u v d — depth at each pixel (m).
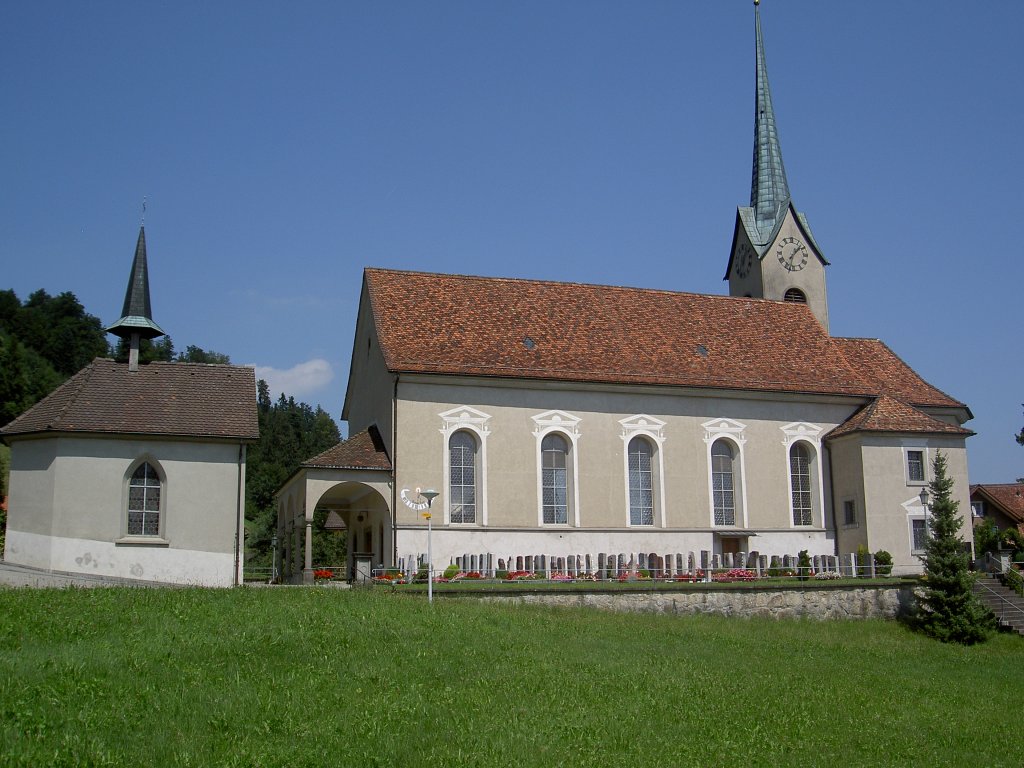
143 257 45.72
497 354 49.34
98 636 23.73
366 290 53.06
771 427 53.31
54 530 39.03
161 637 23.91
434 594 37.50
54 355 132.50
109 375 43.16
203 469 41.19
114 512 39.88
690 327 56.88
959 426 55.91
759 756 19.92
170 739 17.42
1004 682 32.34
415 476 46.06
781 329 59.47
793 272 65.25
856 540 51.78
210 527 40.88
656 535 49.84
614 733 20.20
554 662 25.66
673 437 51.22
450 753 17.86
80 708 18.59
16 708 18.19
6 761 15.80
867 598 43.84
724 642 33.47
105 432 39.91
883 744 21.88
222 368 45.12
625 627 33.66
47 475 39.59
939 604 42.16
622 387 50.19
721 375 53.00
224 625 25.45
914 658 36.03
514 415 48.34
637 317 56.28
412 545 45.41
